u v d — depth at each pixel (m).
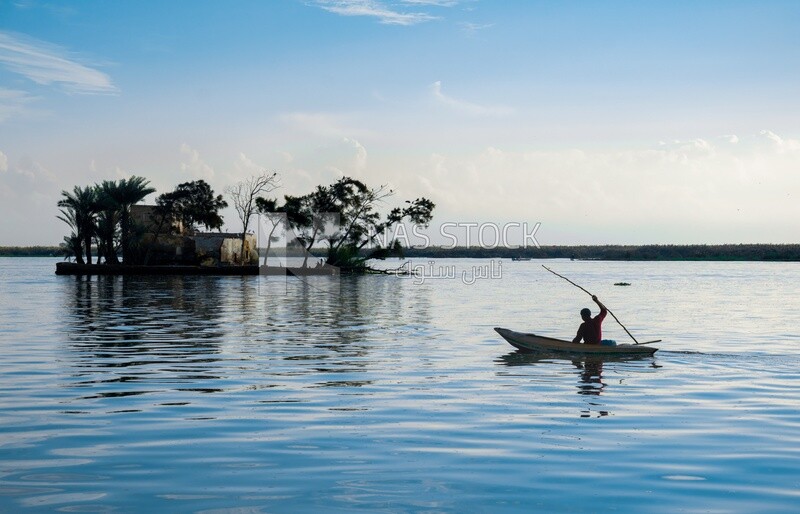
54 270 115.19
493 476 8.58
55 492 7.98
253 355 19.47
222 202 96.06
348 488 8.13
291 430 10.80
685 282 81.06
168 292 52.75
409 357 19.16
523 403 12.90
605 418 11.69
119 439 10.24
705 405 12.79
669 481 8.42
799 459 9.33
